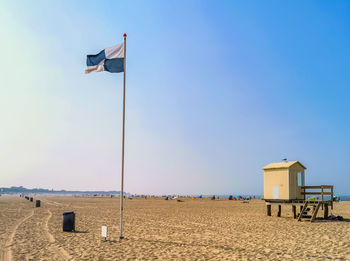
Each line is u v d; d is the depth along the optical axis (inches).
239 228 645.9
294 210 872.3
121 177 505.7
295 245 445.1
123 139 504.7
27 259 357.7
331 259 354.9
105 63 525.7
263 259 355.9
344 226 676.7
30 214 991.0
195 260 352.2
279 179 890.1
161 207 1472.7
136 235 542.0
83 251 401.1
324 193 838.5
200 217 905.5
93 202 2126.0
